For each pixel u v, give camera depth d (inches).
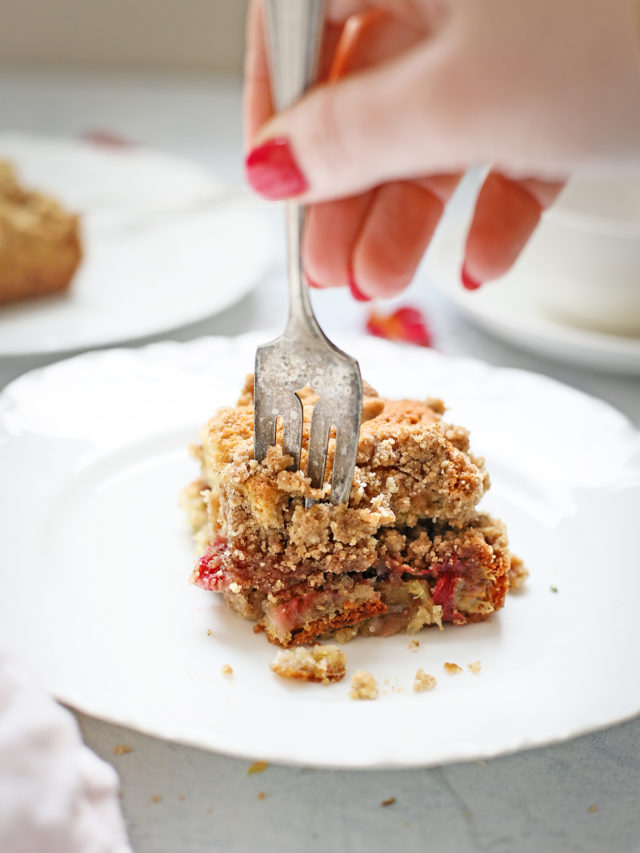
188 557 11.4
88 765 8.3
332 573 10.7
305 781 8.9
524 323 16.1
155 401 14.0
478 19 9.3
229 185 23.0
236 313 17.6
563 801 8.8
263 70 12.4
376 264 12.2
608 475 13.1
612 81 9.5
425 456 11.1
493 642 10.4
